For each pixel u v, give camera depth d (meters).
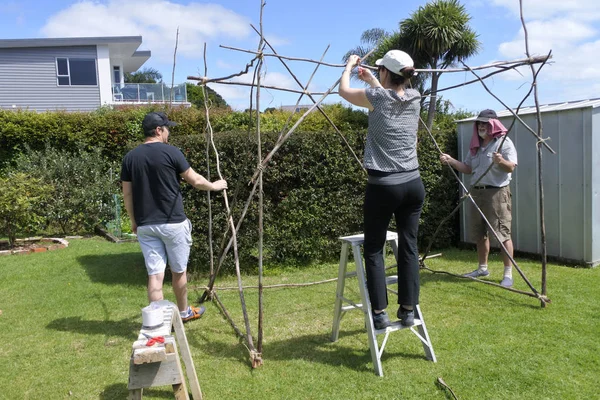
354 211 6.42
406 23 12.86
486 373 3.11
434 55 13.02
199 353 3.62
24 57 18.69
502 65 4.17
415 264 3.29
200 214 5.69
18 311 4.61
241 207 5.83
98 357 3.56
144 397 2.97
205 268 5.91
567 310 4.26
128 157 3.81
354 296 4.98
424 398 2.85
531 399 2.78
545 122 6.15
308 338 3.86
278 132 6.05
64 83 19.28
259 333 3.42
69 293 5.19
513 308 4.36
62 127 11.60
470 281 5.34
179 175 3.91
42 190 8.57
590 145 5.70
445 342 3.63
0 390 3.06
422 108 13.19
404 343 3.65
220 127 12.77
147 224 3.81
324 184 6.26
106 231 9.62
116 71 23.56
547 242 6.27
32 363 3.46
